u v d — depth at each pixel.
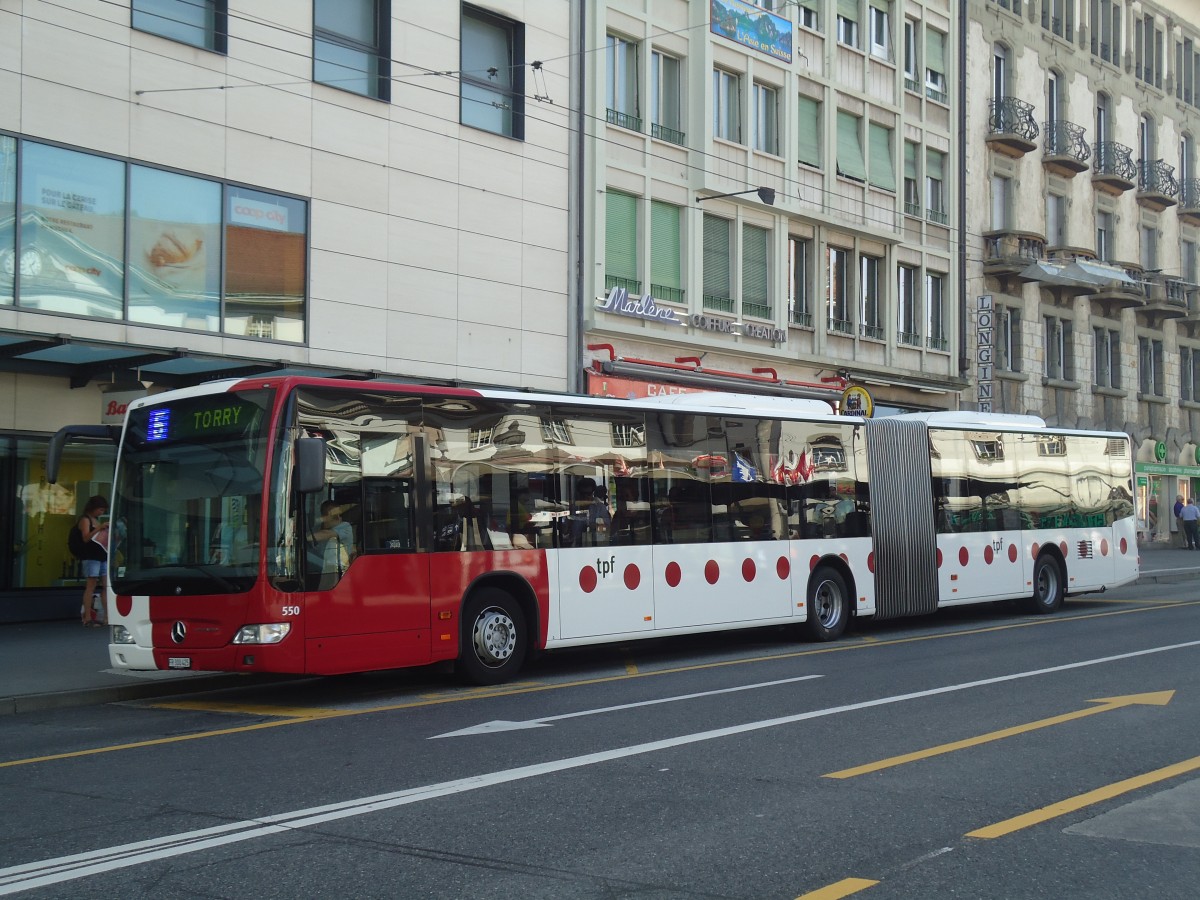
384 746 9.21
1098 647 15.43
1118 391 42.19
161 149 18.34
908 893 5.53
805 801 7.25
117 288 17.81
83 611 17.48
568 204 24.55
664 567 14.73
